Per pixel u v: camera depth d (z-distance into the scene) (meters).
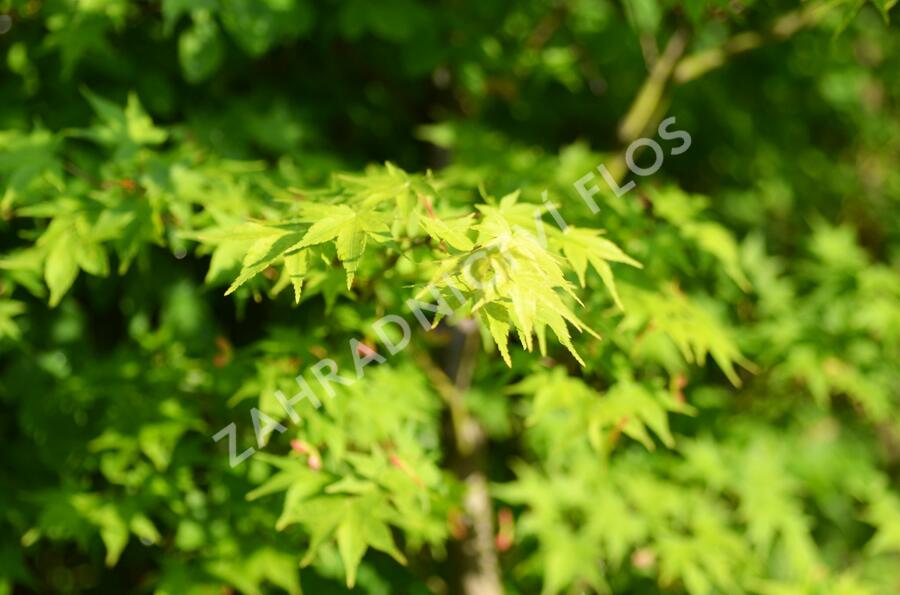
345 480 2.18
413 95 3.89
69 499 2.56
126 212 2.21
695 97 4.21
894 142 5.29
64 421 3.05
